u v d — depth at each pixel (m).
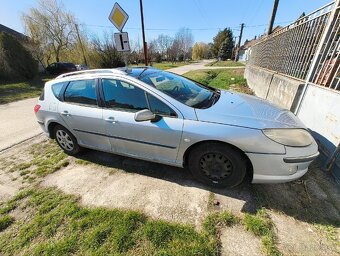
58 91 3.44
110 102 2.92
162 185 2.78
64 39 27.47
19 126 5.54
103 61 23.81
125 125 2.78
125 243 1.98
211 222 2.16
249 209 2.31
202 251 1.86
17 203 2.67
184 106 2.54
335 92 2.99
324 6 3.67
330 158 2.86
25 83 14.34
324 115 3.25
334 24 3.35
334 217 2.17
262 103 2.94
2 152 4.11
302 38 4.62
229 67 26.89
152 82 2.86
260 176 2.34
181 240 1.98
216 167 2.52
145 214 2.32
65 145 3.70
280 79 5.32
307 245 1.89
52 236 2.14
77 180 3.03
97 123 3.01
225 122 2.34
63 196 2.71
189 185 2.75
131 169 3.18
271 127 2.28
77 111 3.16
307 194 2.51
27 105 8.09
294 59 5.00
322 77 3.53
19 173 3.34
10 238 2.18
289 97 4.52
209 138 2.35
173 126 2.49
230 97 3.07
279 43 6.33
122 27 5.42
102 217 2.30
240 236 2.01
